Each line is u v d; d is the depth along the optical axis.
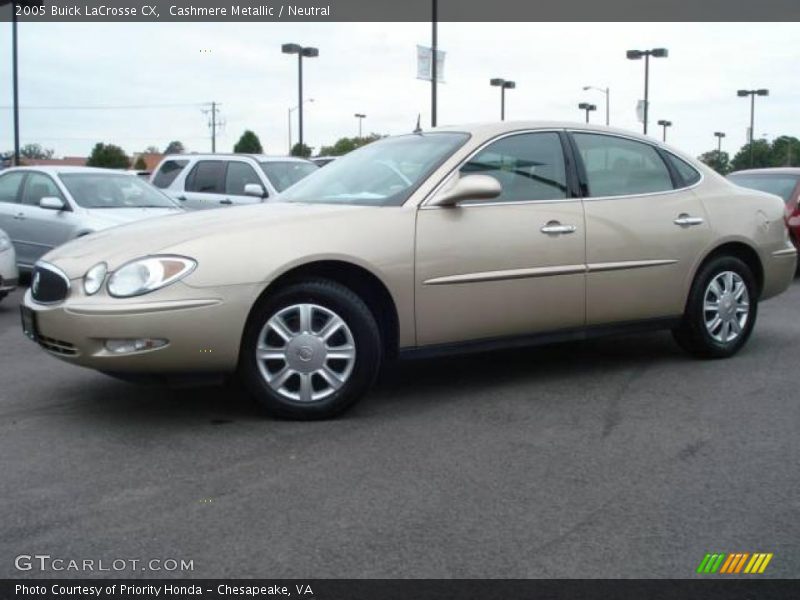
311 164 14.01
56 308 4.54
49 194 10.74
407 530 3.40
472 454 4.28
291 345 4.70
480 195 5.00
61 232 10.29
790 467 4.12
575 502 3.68
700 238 6.11
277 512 3.56
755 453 4.31
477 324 5.20
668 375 5.92
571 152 5.73
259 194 8.27
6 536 3.34
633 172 6.01
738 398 5.34
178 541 3.30
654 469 4.08
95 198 10.67
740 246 6.43
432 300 5.02
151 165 61.03
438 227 5.04
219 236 4.58
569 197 5.61
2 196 11.39
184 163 14.14
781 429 4.71
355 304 4.77
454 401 5.26
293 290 4.67
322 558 3.17
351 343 4.77
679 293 6.05
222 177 13.45
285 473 4.00
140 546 3.26
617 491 3.80
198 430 4.64
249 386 4.69
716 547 3.26
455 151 5.30
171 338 4.39
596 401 5.26
